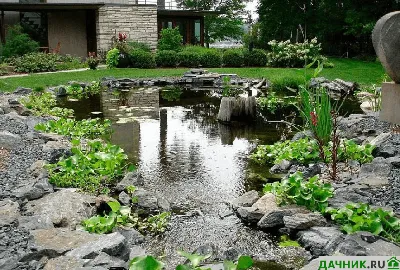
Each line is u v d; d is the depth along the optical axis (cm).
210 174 611
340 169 572
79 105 1173
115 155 619
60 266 309
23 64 1817
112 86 1568
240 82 1638
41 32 2380
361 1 2573
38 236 360
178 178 594
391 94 430
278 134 855
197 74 1750
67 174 529
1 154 611
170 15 2522
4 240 348
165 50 2142
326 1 2669
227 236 425
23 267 311
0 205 419
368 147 617
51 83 1478
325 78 1545
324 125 627
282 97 1293
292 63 2047
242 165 654
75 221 416
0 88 1321
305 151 643
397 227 383
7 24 2312
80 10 2391
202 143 785
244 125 941
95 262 316
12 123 796
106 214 464
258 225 442
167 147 754
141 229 439
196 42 2691
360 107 1086
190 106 1185
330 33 2689
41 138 712
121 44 2077
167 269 362
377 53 429
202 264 362
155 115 1048
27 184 492
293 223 415
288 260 374
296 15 2750
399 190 470
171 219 464
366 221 388
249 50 2145
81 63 2148
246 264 291
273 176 602
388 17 416
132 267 275
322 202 448
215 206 500
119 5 2303
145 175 605
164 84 1655
